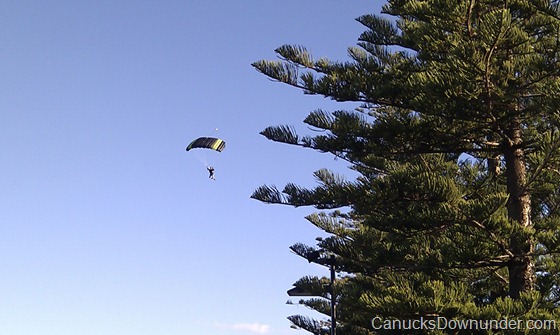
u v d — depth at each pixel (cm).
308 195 2020
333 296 2086
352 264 2198
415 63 2045
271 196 2048
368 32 2162
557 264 1750
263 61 2070
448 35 1827
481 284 2127
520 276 1798
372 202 1884
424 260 1942
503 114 1845
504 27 1631
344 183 2014
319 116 2020
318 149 2070
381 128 1978
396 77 2064
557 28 1830
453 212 1786
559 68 1733
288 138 2070
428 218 1827
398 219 1877
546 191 1881
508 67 1739
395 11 2200
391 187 1838
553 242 1705
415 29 2053
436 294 1673
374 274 2286
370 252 2014
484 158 2269
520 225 1753
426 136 1989
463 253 1775
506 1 1806
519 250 1803
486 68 1714
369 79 2041
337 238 2214
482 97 1789
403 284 2014
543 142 1680
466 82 1728
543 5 1742
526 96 1788
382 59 2134
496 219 1711
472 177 2238
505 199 1697
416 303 1677
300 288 2277
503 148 1922
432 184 1770
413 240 2058
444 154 2272
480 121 1869
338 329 2505
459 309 1670
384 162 2259
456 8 1747
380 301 1717
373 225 1950
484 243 1773
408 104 2030
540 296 1722
